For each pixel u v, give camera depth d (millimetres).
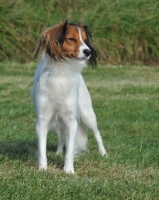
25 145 10367
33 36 22344
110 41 22906
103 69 21141
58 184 7777
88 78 19109
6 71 20219
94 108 14219
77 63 8328
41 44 8195
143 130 12109
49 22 22547
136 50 23062
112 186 7812
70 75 8367
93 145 10578
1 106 14109
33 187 7637
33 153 9758
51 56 8195
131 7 23453
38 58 8250
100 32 22797
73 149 8617
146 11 23531
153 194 7625
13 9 22406
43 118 8539
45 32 8180
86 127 9688
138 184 7961
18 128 11867
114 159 9375
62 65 8242
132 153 9859
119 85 17797
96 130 9773
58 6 23188
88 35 8523
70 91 8438
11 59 21969
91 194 7512
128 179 8273
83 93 9430
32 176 8164
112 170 8828
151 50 23250
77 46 8164
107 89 16922
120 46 22906
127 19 23250
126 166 9086
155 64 22906
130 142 10906
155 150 10133
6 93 16109
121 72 20594
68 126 8602
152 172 8766
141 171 8828
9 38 22125
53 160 9297
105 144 10648
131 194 7535
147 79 19344
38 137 8586
